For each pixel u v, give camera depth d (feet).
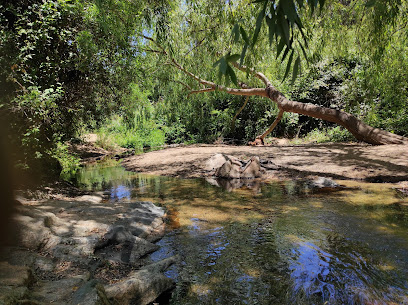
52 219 11.96
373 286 8.32
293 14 3.15
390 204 16.11
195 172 28.27
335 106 48.16
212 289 8.46
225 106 61.67
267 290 8.31
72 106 19.38
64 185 19.93
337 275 8.96
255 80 43.32
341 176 23.53
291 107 37.83
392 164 24.64
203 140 59.47
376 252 10.36
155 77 37.55
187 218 14.75
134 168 32.68
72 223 12.11
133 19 19.97
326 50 32.83
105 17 17.53
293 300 7.82
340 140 43.60
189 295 8.21
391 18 23.00
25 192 15.17
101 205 15.49
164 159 35.88
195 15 28.07
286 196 18.53
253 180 24.22
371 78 33.65
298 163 28.07
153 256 10.69
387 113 38.70
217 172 26.50
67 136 21.22
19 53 15.11
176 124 64.13
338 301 7.70
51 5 15.74
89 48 17.39
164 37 20.44
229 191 20.48
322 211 15.19
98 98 20.81
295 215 14.66
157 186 22.79
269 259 10.13
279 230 12.73
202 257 10.45
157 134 62.54
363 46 29.07
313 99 51.03
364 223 13.25
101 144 52.85
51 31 16.60
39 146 16.55
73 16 17.71
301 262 9.84
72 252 9.77
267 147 39.96
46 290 7.22
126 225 12.78
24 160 15.40
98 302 6.48
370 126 35.09
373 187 20.21
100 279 8.67
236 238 12.03
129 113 26.84
